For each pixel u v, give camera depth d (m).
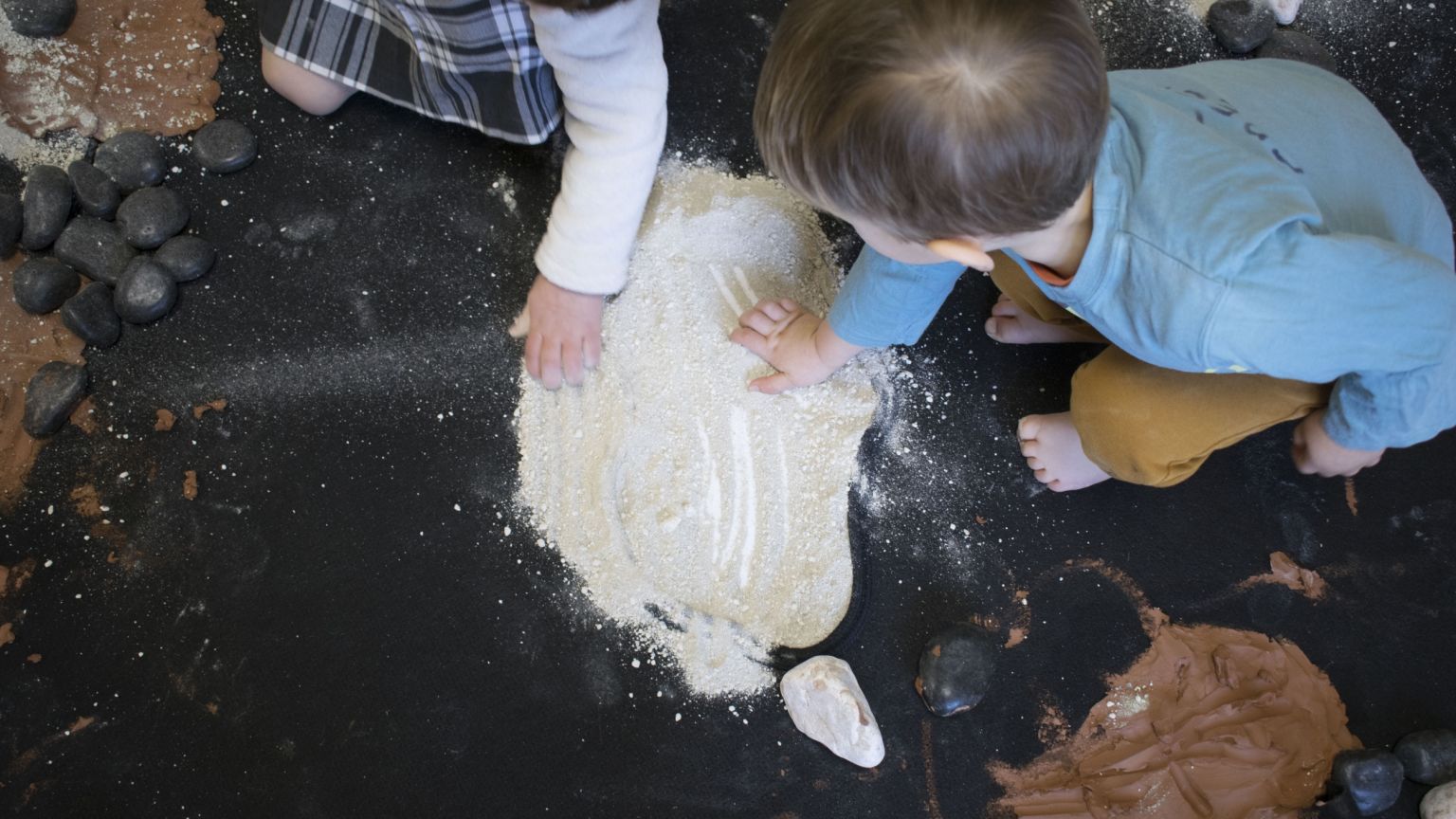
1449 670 1.23
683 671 1.21
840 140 0.76
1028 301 1.22
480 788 1.17
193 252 1.30
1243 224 0.85
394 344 1.31
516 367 1.31
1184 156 0.88
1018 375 1.33
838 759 1.19
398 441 1.28
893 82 0.72
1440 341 0.94
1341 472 1.18
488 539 1.25
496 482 1.27
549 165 1.39
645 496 1.25
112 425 1.27
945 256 0.83
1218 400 1.08
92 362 1.29
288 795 1.16
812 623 1.23
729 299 1.32
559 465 1.27
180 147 1.37
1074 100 0.74
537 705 1.19
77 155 1.35
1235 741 1.19
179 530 1.24
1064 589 1.25
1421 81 1.47
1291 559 1.27
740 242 1.34
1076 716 1.21
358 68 1.32
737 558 1.24
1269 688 1.21
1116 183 0.88
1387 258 0.89
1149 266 0.87
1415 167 1.04
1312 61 1.44
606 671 1.21
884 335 1.14
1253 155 0.89
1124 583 1.26
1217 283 0.85
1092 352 1.34
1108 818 1.16
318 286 1.33
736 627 1.22
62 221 1.31
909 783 1.18
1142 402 1.10
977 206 0.78
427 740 1.18
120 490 1.25
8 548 1.22
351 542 1.24
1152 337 0.92
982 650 1.18
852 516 1.26
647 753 1.18
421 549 1.24
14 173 1.34
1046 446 1.25
